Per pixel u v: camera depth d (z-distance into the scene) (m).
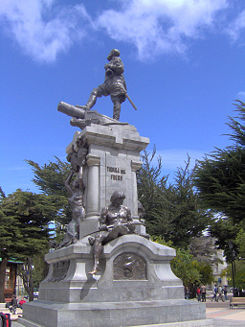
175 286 8.16
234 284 30.66
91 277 7.45
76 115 10.83
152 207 28.81
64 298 7.25
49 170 27.64
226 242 33.28
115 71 11.44
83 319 6.50
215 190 13.76
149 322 7.01
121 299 7.45
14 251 22.14
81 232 8.83
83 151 9.70
